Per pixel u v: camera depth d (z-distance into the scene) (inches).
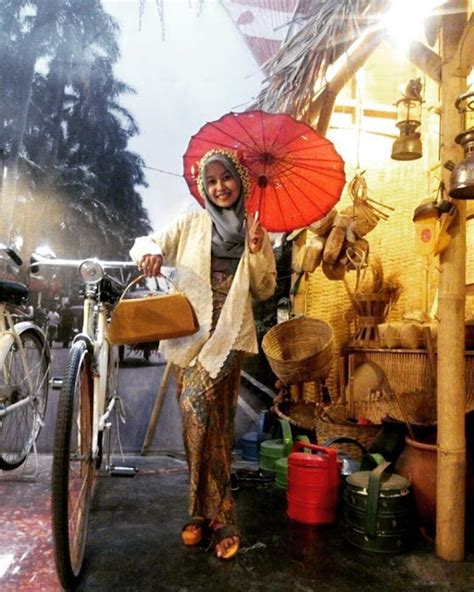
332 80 118.7
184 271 78.5
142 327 74.1
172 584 67.2
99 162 163.9
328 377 149.7
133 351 150.6
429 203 78.5
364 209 126.0
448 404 77.2
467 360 98.1
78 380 69.2
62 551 60.9
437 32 89.1
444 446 77.2
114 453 141.2
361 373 131.0
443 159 80.7
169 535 83.1
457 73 79.5
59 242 161.2
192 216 82.0
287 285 173.5
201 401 74.4
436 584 68.5
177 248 82.0
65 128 161.5
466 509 82.7
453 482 76.2
